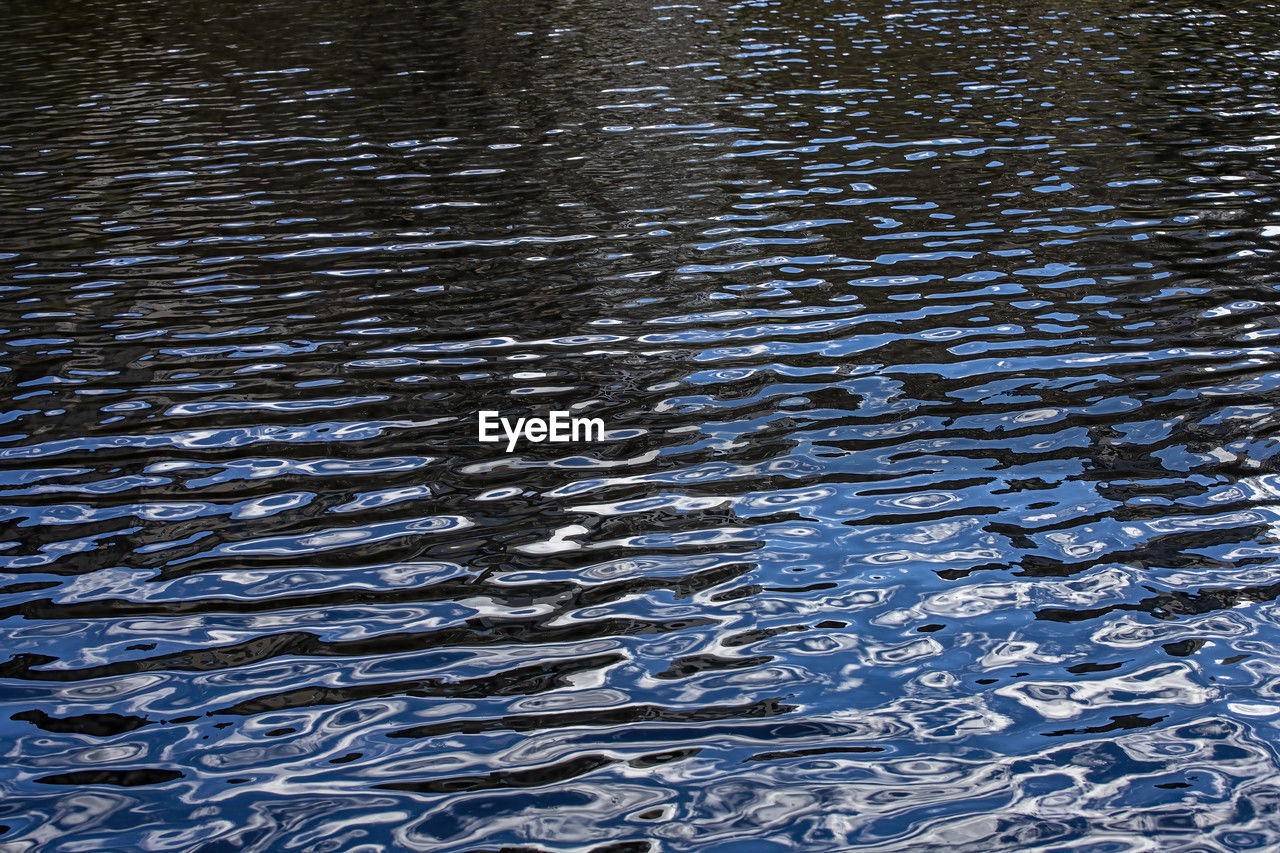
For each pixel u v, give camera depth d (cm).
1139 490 582
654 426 666
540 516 574
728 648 472
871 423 662
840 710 435
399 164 1237
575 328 812
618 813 386
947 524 558
